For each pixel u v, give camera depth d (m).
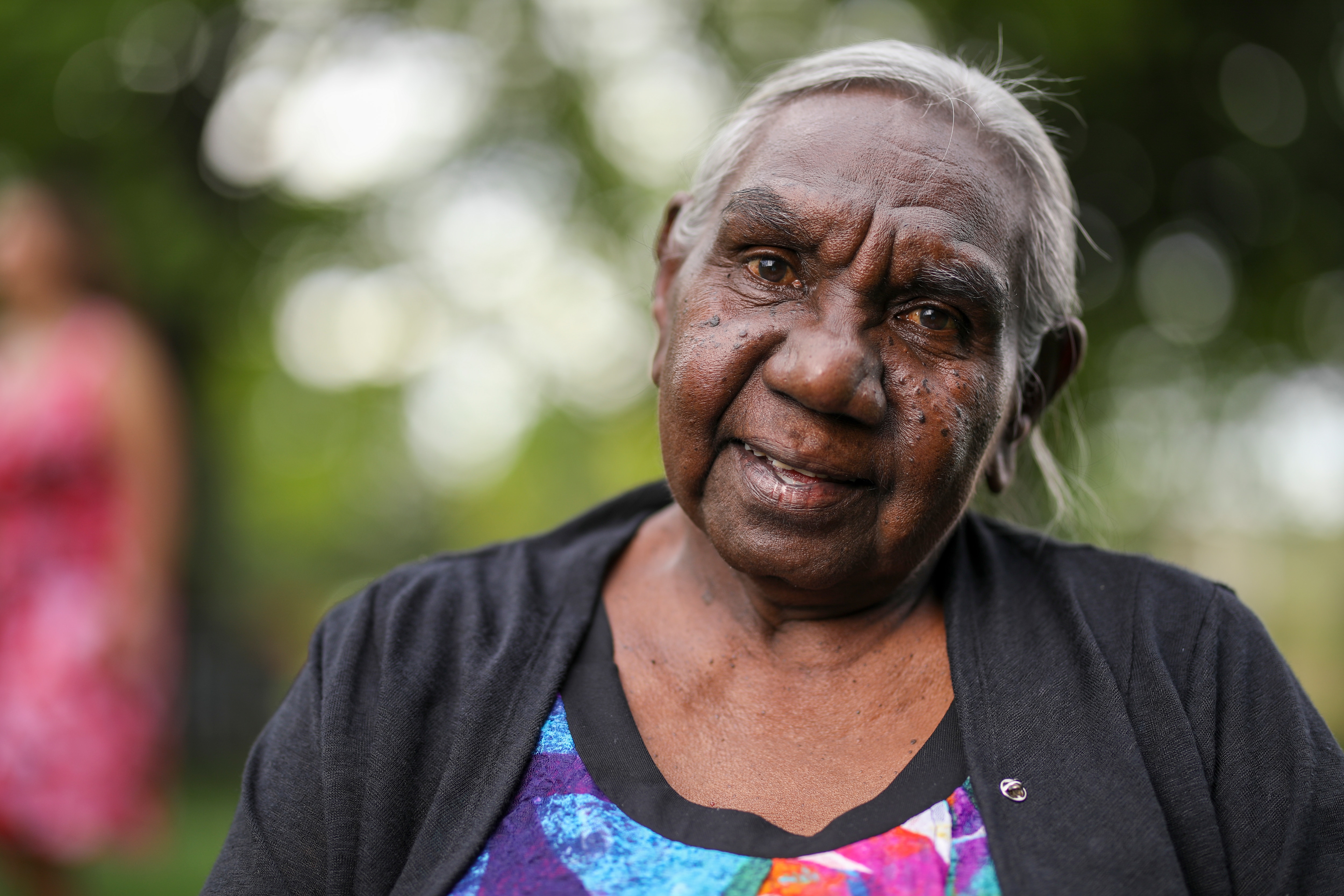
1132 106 7.59
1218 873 1.27
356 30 9.54
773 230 1.38
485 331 12.16
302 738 1.42
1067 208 1.61
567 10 10.41
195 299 8.53
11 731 3.05
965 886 1.21
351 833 1.35
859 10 8.59
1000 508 2.10
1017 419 1.63
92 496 3.21
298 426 13.90
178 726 8.46
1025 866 1.21
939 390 1.36
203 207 8.70
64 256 3.33
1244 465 8.37
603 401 13.12
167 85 8.59
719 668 1.45
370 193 10.08
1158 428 8.20
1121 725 1.31
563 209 11.17
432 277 11.32
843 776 1.32
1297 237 7.91
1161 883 1.21
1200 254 8.12
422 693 1.40
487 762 1.35
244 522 11.09
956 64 1.56
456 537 25.59
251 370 10.14
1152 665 1.37
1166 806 1.29
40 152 8.16
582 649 1.47
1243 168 7.76
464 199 10.91
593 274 11.59
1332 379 8.48
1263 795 1.31
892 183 1.37
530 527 21.59
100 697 3.14
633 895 1.21
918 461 1.34
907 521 1.35
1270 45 7.58
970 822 1.25
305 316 11.12
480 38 10.30
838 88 1.48
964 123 1.45
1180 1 7.29
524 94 10.61
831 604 1.44
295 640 19.44
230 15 8.66
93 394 3.21
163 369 3.43
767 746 1.37
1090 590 1.49
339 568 25.20
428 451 19.72
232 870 1.37
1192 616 1.43
